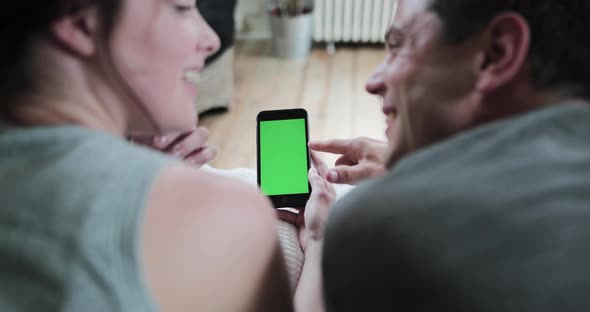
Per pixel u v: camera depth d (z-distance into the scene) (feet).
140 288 1.30
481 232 1.26
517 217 1.25
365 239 1.39
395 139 1.83
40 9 1.40
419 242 1.30
